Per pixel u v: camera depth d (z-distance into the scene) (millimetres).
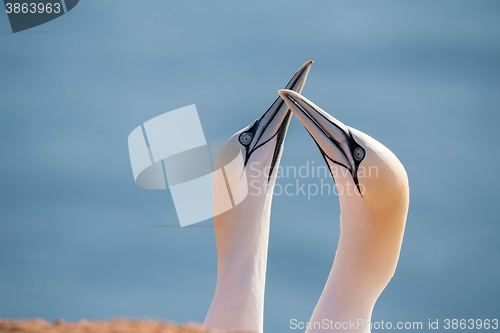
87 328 16797
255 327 27828
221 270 28719
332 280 27562
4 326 17000
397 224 27062
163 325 17312
